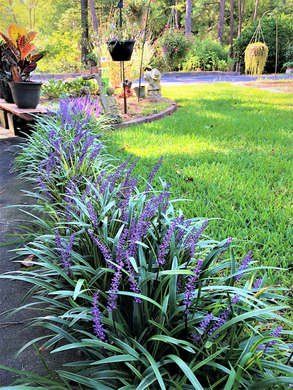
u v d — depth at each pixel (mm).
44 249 1620
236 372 1040
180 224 1480
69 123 3457
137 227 1400
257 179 3049
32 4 13242
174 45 13828
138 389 964
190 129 4793
